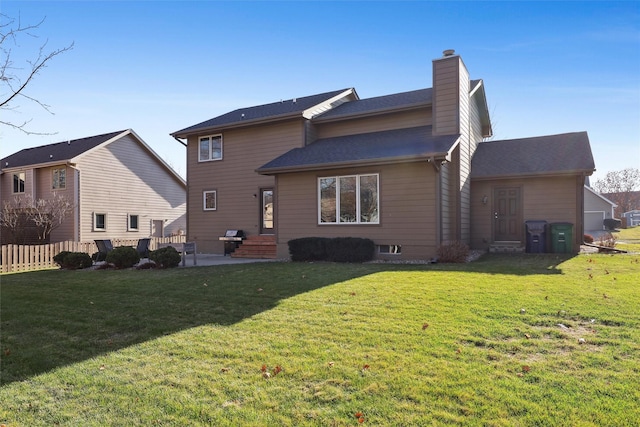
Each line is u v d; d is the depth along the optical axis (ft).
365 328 15.71
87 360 13.52
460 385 10.69
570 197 44.42
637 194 170.30
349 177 41.34
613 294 20.12
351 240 38.91
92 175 74.43
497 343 13.73
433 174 37.60
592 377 11.00
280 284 25.38
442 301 19.40
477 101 55.42
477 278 25.45
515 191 46.91
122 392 10.99
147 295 23.90
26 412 10.07
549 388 10.41
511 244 46.37
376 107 50.08
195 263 39.83
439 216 37.42
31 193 76.13
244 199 55.26
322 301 20.35
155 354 13.82
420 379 11.11
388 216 39.50
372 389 10.64
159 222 88.12
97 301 22.86
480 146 55.01
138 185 83.35
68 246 48.03
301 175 43.96
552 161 45.73
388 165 39.45
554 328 15.19
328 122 52.39
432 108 44.19
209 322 17.52
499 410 9.42
